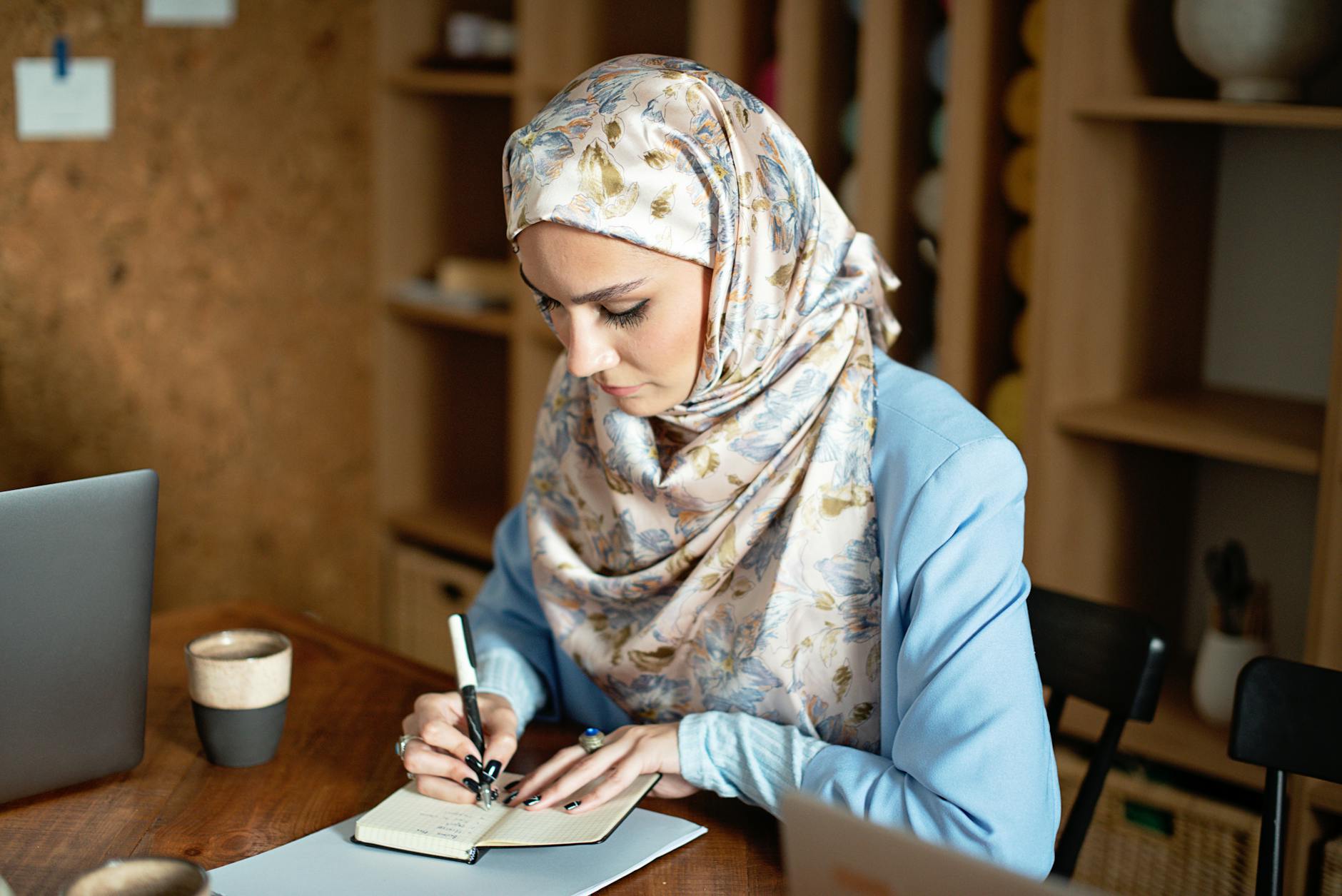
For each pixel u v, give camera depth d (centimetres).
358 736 130
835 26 232
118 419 269
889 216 221
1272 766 118
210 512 289
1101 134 204
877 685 120
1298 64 187
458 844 104
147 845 107
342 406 312
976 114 206
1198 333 232
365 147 304
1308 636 182
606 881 101
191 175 272
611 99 113
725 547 123
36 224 250
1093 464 217
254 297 288
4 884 97
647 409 121
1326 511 179
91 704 114
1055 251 201
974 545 111
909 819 104
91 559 111
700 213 113
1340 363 175
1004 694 105
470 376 333
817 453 119
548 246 113
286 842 108
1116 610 135
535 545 138
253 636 126
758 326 118
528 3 262
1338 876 179
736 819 114
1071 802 209
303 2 285
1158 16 210
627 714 136
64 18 248
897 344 231
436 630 307
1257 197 223
